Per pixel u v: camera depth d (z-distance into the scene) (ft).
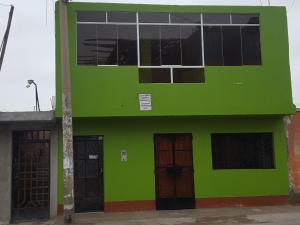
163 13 46.11
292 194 47.57
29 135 44.50
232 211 43.73
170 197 45.93
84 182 44.88
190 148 46.88
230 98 45.03
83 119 44.62
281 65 46.44
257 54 47.11
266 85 45.83
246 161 47.91
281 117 48.42
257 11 47.37
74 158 44.98
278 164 47.78
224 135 47.88
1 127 43.78
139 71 44.52
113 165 45.39
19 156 44.04
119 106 43.32
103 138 45.60
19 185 43.65
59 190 43.93
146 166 45.85
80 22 44.57
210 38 46.65
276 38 47.03
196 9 46.44
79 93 42.96
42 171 44.16
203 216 41.22
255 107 45.29
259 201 46.96
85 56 44.21
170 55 45.68
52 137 44.39
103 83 43.39
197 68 45.80
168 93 44.14
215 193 46.50
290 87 46.19
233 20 47.32
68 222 38.47
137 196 45.39
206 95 44.68
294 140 48.47
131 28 45.39
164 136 46.70
